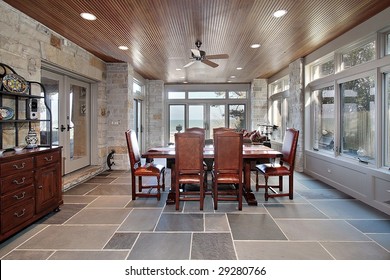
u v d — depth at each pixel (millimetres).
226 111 9914
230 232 2699
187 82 9516
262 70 7195
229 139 3309
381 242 2463
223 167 3352
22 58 3266
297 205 3564
